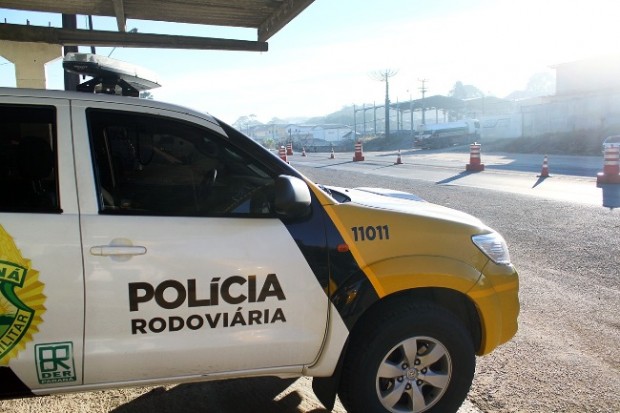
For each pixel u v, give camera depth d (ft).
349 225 9.58
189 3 20.02
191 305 8.63
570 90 138.00
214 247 8.75
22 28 20.17
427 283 9.81
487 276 10.41
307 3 18.29
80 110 8.84
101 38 21.01
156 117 9.33
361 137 252.62
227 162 9.67
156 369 8.64
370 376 9.62
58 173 8.44
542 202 37.37
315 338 9.36
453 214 11.32
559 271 21.33
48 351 8.14
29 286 7.99
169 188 9.21
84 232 8.26
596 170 64.95
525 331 15.48
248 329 8.96
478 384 12.39
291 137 217.36
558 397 11.84
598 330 15.52
